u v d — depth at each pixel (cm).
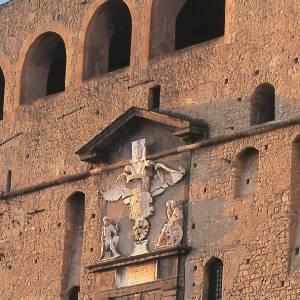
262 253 7738
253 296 7719
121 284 8300
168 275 8081
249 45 8075
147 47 8556
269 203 7769
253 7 8106
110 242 8388
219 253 7906
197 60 8288
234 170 7950
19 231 9006
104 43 8975
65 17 9088
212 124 8119
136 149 8369
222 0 9212
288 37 7912
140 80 8544
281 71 7894
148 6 8619
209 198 8019
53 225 8831
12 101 9288
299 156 7762
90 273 8494
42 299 8769
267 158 7825
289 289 7594
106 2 8875
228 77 8119
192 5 9175
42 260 8831
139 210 8281
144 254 8175
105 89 8744
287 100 7831
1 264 9044
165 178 8225
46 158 8975
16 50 9356
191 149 8138
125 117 8388
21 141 9162
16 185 9112
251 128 7912
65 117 8931
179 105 8300
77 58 8950
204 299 7931
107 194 8506
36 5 9294
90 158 8556
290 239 7662
